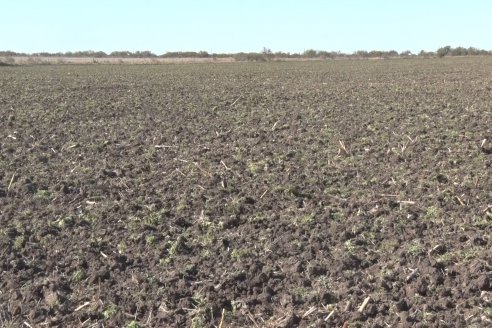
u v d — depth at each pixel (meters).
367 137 14.64
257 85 33.09
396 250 7.46
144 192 10.40
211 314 6.04
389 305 6.05
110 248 7.92
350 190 10.16
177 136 15.60
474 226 8.21
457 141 13.74
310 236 8.05
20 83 35.72
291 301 6.20
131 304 6.29
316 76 41.47
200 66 63.84
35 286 6.79
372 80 35.91
